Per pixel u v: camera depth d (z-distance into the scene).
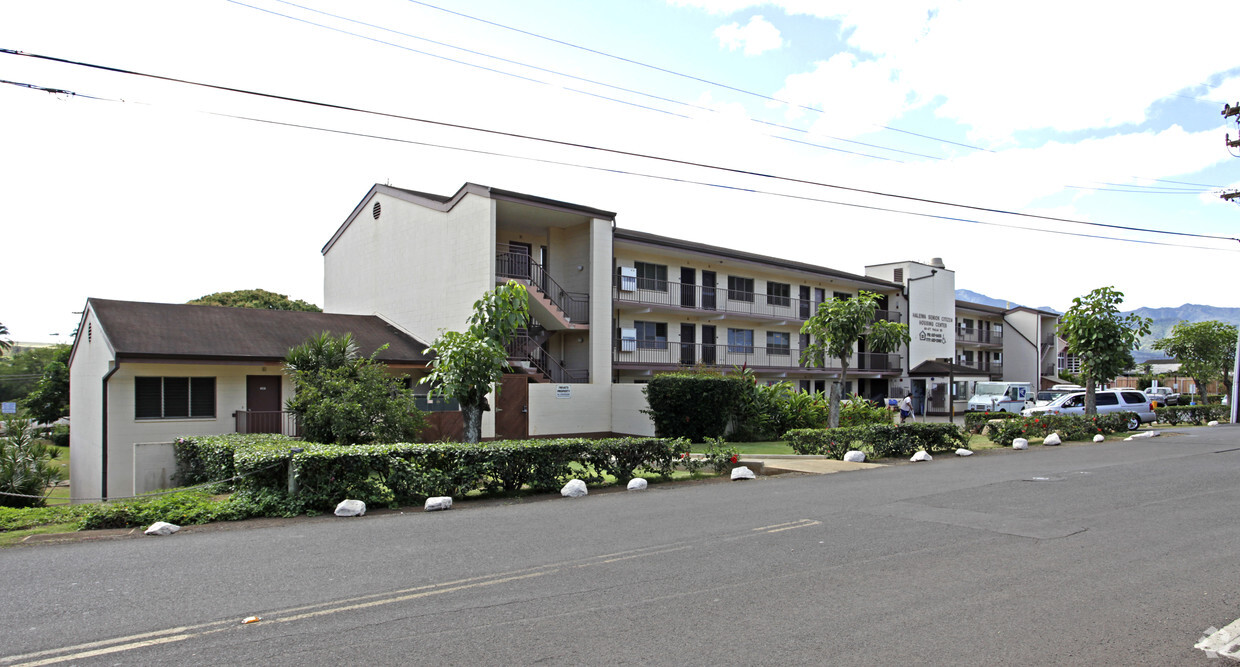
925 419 37.78
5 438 14.98
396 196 27.41
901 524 8.66
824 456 17.33
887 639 4.74
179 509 9.28
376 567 6.60
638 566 6.65
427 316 25.12
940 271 45.16
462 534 8.15
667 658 4.40
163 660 4.36
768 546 7.48
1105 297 24.61
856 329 19.09
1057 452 18.69
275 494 9.76
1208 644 4.67
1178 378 62.38
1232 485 11.89
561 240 27.09
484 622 5.06
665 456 13.12
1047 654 4.49
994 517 9.11
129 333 18.06
